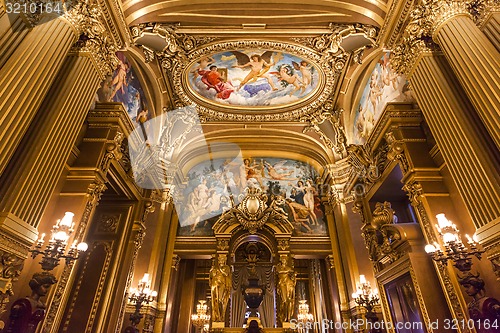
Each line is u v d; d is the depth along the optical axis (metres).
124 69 7.37
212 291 9.22
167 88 8.84
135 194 7.18
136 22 6.16
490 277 3.83
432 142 5.37
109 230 6.79
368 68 8.05
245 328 8.74
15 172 3.30
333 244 9.80
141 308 7.31
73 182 4.93
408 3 5.11
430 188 4.91
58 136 3.83
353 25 6.75
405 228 5.29
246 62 8.41
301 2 6.47
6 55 3.43
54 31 3.90
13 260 3.05
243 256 11.07
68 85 4.21
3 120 2.95
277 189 11.10
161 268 8.77
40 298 3.86
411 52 4.88
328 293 10.35
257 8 6.61
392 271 5.42
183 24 6.98
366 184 7.70
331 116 9.53
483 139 3.71
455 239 3.87
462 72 3.80
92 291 5.83
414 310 4.80
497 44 3.88
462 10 4.23
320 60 7.94
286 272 9.45
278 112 9.99
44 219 4.39
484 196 3.41
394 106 5.95
